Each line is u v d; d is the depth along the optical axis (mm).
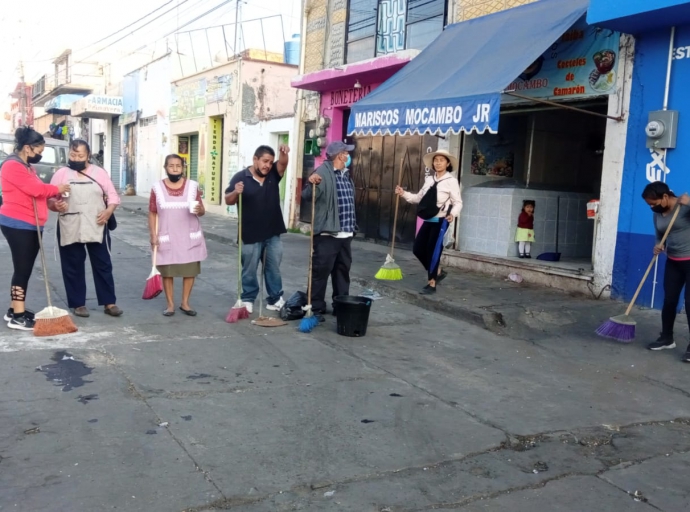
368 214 12906
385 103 8555
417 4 11211
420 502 3363
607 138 7801
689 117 6949
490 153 10508
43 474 3418
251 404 4516
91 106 28125
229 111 18609
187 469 3545
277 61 18562
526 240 9398
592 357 5973
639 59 7402
